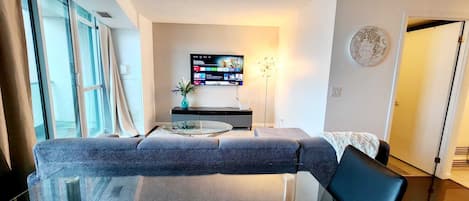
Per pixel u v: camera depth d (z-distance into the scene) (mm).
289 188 1473
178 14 3715
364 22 2299
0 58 1360
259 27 4605
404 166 2969
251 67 4746
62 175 1410
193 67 4586
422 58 2826
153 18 4059
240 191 1456
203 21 4246
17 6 1490
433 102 2697
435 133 2682
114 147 1452
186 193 1441
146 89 4160
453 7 2311
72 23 2506
